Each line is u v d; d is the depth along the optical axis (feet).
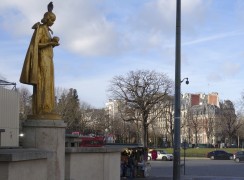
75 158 37.96
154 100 251.60
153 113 278.26
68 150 36.76
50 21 34.55
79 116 315.58
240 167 171.32
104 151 41.57
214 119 433.48
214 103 506.89
